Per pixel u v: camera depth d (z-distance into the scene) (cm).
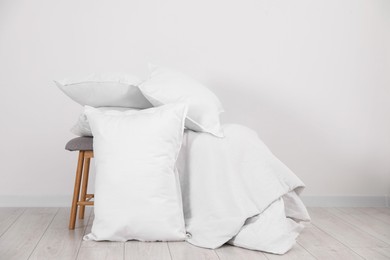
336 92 395
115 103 306
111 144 262
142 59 373
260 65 385
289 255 245
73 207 293
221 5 379
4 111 363
